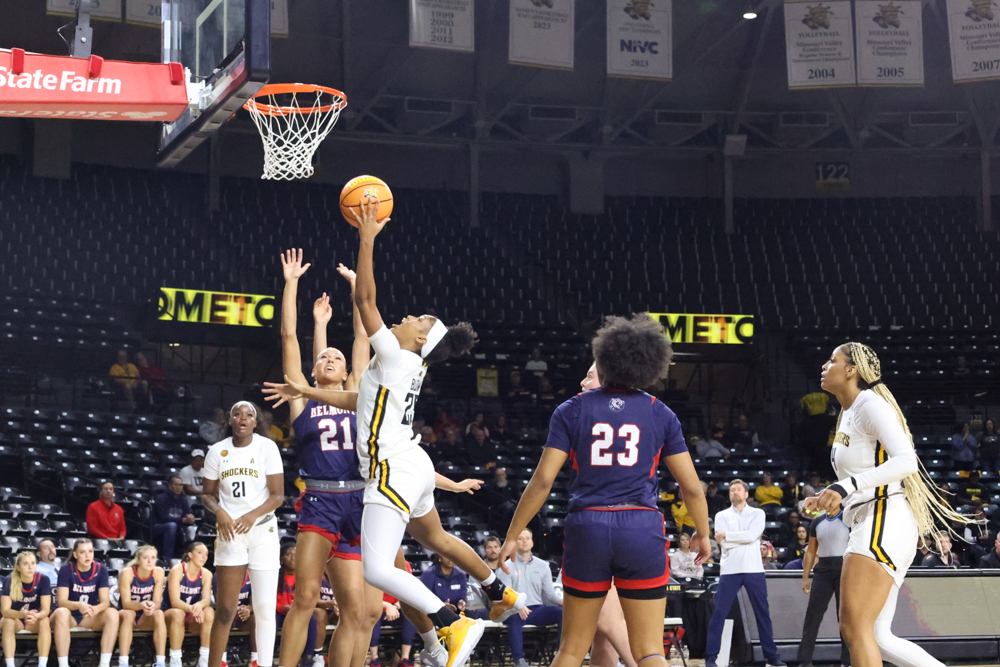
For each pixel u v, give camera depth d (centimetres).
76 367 1711
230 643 921
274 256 2091
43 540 936
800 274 2284
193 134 627
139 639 879
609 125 2311
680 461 357
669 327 2086
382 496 396
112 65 600
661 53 1981
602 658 499
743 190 2483
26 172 2030
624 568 341
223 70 587
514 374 1888
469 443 1630
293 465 1529
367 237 411
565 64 1936
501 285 2197
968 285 2255
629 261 2305
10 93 572
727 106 2347
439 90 2258
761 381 2127
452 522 1391
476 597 929
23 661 877
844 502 437
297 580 470
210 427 1567
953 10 1981
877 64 1997
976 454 1752
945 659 811
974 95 2305
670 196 2480
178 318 1814
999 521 1546
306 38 2080
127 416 1573
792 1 2012
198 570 853
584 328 2167
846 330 2131
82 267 1889
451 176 2417
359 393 414
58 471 1326
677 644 938
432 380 1916
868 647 412
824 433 1842
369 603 486
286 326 523
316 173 2316
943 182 2478
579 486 351
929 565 1068
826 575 743
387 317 2033
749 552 791
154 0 1573
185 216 2116
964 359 2039
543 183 2459
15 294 1739
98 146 2155
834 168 2447
